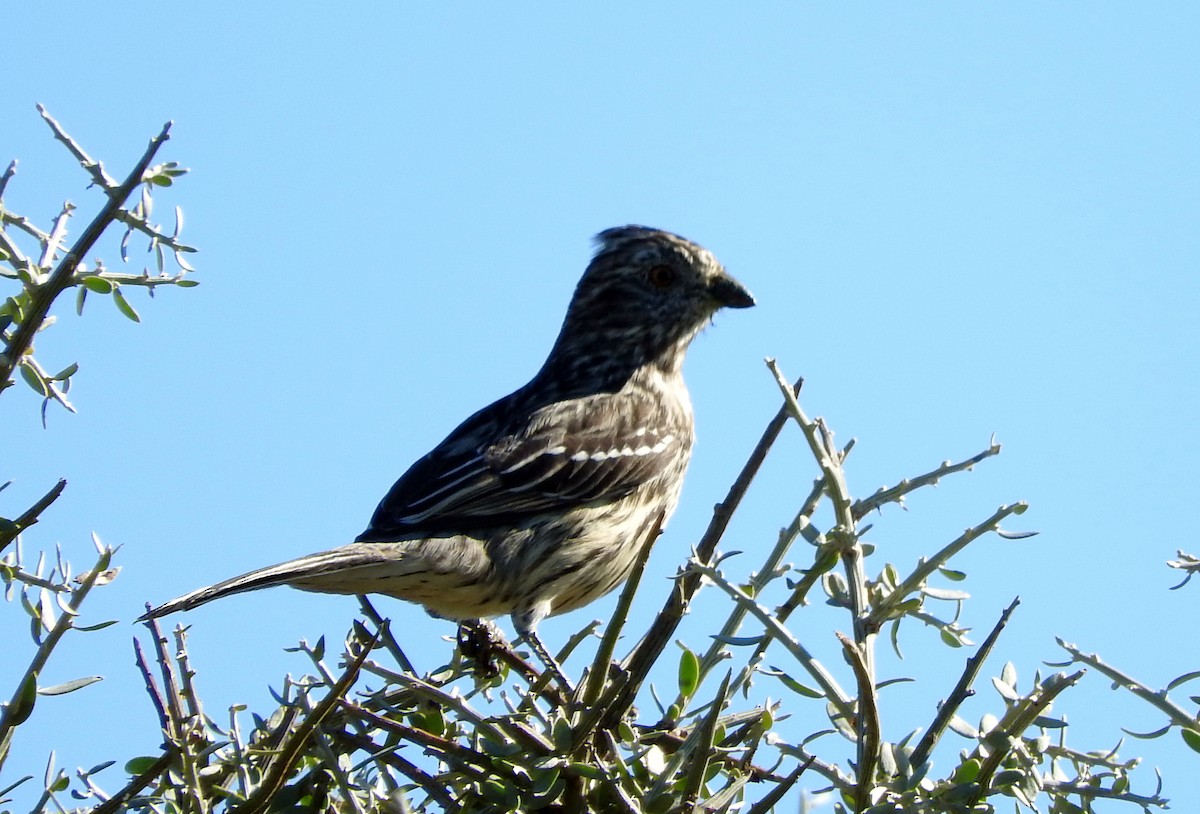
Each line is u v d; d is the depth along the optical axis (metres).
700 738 7.36
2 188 7.80
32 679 7.11
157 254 7.91
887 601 7.63
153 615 9.50
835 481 7.79
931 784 7.12
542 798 7.97
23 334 7.65
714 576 7.43
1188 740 7.05
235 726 8.56
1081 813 7.65
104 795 8.23
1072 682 7.21
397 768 8.34
